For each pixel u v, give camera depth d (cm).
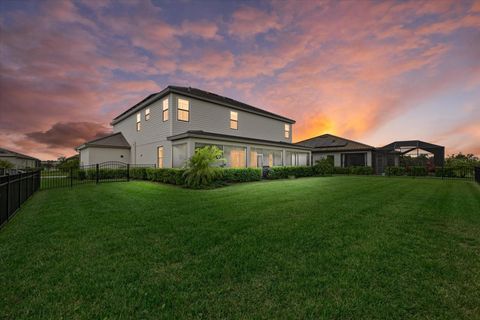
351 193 841
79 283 222
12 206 519
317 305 186
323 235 364
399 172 2105
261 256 284
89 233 379
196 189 962
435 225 426
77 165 2023
